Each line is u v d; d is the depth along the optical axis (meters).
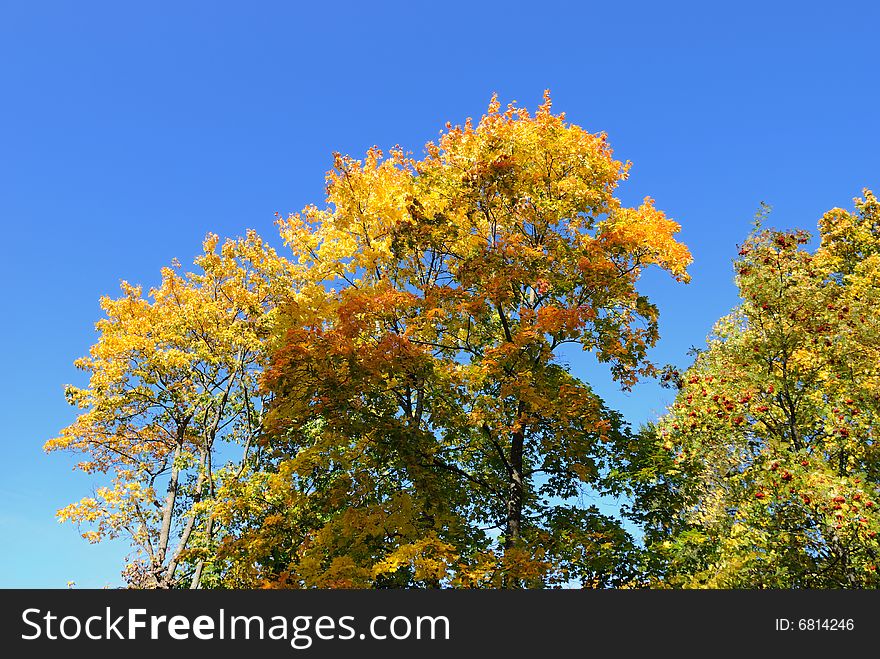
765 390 12.70
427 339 14.19
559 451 13.65
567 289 13.42
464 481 14.10
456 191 14.29
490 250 13.09
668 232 13.12
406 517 11.98
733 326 14.47
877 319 12.43
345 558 11.34
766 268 13.14
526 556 11.38
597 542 12.68
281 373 12.30
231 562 14.88
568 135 14.32
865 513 10.06
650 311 13.38
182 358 19.19
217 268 20.58
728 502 12.90
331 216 17.34
